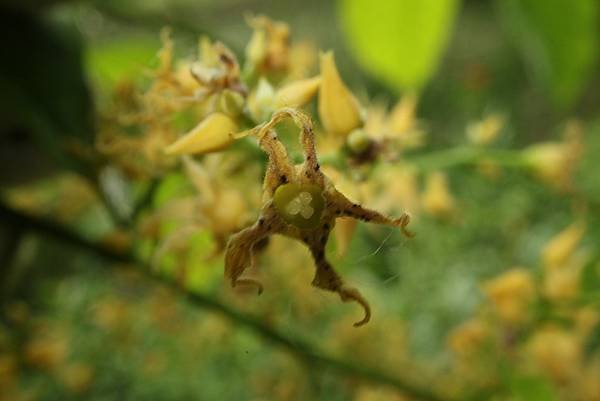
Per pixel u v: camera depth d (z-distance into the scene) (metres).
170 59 0.16
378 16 0.27
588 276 0.23
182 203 0.18
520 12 0.27
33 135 0.21
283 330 0.27
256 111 0.15
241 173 0.17
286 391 0.37
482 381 0.25
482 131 0.29
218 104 0.15
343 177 0.16
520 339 0.24
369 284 0.38
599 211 0.27
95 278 0.45
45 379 0.40
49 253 0.39
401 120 0.19
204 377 0.44
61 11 0.22
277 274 0.27
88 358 0.44
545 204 0.51
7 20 0.21
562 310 0.23
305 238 0.12
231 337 0.39
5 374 0.26
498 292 0.23
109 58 0.24
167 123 0.17
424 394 0.24
